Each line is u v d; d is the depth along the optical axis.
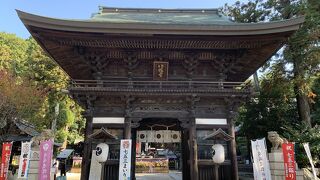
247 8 26.70
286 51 23.08
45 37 14.54
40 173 12.91
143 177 31.25
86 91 14.72
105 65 16.05
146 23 13.88
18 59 43.06
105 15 20.67
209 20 19.33
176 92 14.83
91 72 16.97
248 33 14.11
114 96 15.22
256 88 26.05
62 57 17.11
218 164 14.11
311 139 20.47
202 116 15.35
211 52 15.91
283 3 24.94
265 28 13.90
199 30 14.03
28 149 13.61
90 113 15.02
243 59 16.97
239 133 30.14
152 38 14.66
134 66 16.00
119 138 14.94
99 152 13.87
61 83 35.00
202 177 14.63
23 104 25.16
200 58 16.12
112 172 14.44
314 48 21.98
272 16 25.33
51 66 35.09
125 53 15.73
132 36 14.48
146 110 15.39
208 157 14.88
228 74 18.45
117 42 14.97
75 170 35.47
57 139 38.00
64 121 37.56
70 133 46.06
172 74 16.38
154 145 61.25
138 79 16.11
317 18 21.69
